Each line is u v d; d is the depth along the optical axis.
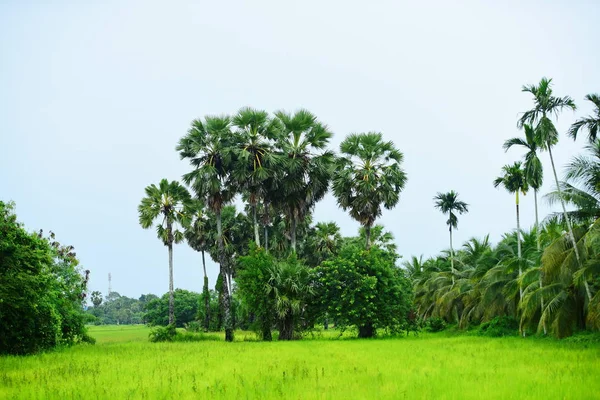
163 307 107.19
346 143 44.69
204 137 40.75
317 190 43.09
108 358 23.80
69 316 35.09
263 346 31.39
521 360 19.56
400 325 42.75
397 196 44.47
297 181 41.78
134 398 12.35
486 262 43.78
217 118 40.72
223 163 40.44
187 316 107.50
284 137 42.31
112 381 15.41
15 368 19.83
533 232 42.16
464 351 24.50
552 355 21.30
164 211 49.53
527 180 33.31
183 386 14.18
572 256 27.81
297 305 39.06
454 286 49.75
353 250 42.94
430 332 51.03
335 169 44.44
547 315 30.03
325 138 43.59
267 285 38.97
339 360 20.84
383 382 14.20
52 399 12.39
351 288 41.44
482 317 46.34
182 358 22.94
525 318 34.22
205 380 15.33
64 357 24.67
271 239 59.22
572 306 29.59
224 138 40.78
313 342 35.47
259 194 41.53
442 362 19.36
